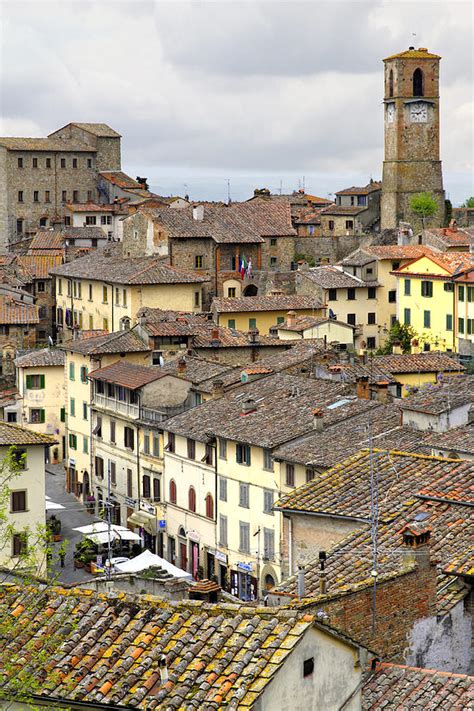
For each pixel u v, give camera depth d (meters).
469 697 55.62
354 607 58.66
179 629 51.84
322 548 78.56
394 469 81.31
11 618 54.59
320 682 50.47
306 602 57.00
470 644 62.75
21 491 140.88
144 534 173.62
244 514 150.75
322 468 130.62
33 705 50.28
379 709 55.47
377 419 139.38
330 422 142.00
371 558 67.31
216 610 52.38
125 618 53.12
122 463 183.88
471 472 78.62
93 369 196.50
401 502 76.50
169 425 166.25
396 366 185.75
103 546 159.50
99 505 187.38
